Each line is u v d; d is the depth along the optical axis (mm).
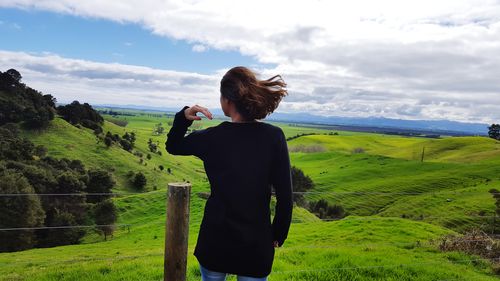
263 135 2986
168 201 3383
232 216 2920
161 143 186375
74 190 74062
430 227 25406
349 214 93750
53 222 59844
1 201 54062
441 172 122750
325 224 31219
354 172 136500
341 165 154875
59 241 58719
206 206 3086
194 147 3100
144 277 8016
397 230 23344
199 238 3113
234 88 2895
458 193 89375
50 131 131250
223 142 2982
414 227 24719
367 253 12180
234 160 2930
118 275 8539
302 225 33250
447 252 14227
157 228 55188
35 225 56250
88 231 63969
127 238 49656
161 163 145875
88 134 141750
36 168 76125
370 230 24047
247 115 2984
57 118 142250
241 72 2955
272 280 7621
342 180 128000
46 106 143875
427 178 116375
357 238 21344
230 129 3014
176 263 3398
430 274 9469
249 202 2904
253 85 2885
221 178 2953
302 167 160375
